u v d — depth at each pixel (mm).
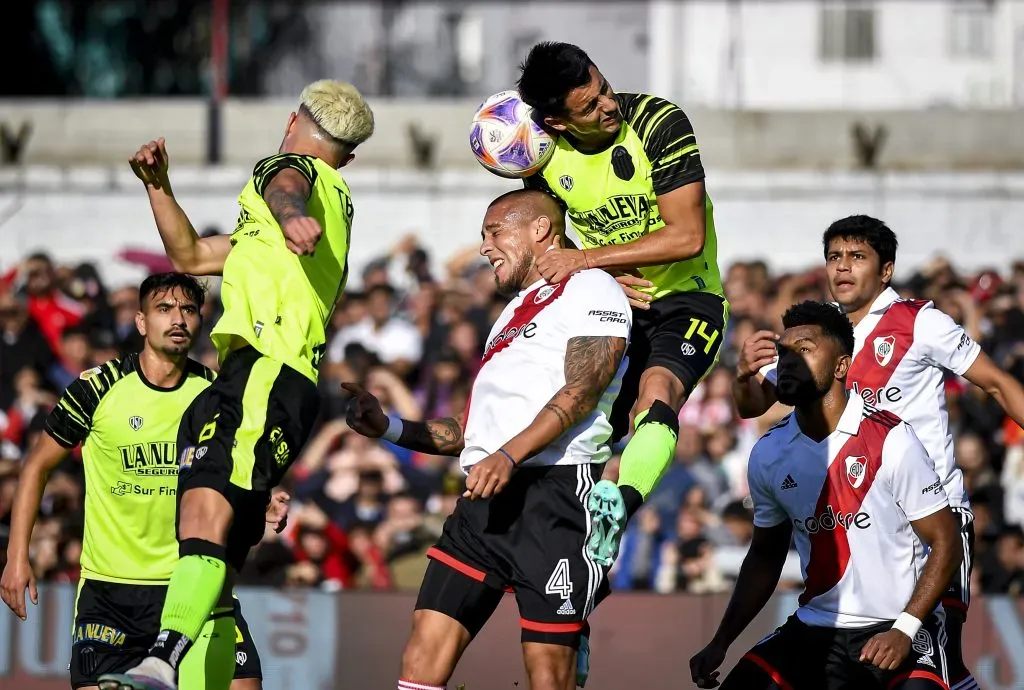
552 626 13102
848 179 43906
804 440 15188
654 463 13461
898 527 14883
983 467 30609
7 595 16750
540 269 13852
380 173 44156
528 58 13992
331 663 22938
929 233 43719
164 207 15070
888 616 14961
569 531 13250
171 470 16984
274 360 13430
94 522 17109
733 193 44094
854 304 16703
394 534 29422
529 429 12680
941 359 16391
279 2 75750
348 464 31234
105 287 40812
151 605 17031
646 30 77938
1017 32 73688
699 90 75375
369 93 75188
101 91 72062
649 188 14617
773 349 15305
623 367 14102
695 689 22609
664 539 30125
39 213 44094
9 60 70562
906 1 76062
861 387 16547
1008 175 43719
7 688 22609
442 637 13383
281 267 13719
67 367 36375
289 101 47906
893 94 76250
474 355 35875
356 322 37031
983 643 22188
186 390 17266
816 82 76188
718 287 15797
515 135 14477
